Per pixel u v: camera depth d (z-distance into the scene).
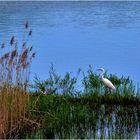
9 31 69.25
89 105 21.72
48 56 47.25
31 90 22.45
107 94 22.44
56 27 79.81
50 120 18.41
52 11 121.25
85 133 17.88
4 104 17.31
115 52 49.94
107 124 19.05
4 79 17.86
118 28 77.75
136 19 94.12
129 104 21.95
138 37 64.12
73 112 19.12
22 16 100.94
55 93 22.19
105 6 148.38
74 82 23.11
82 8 136.62
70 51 51.62
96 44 58.22
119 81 23.31
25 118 18.05
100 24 85.62
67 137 17.50
